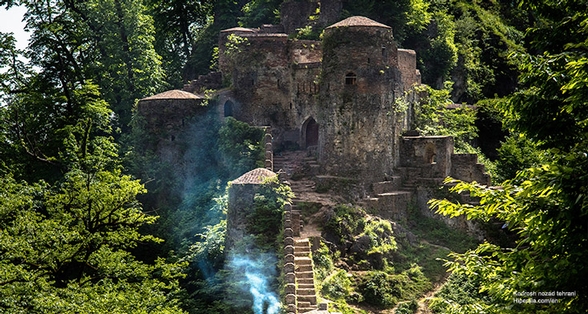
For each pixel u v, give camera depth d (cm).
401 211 6662
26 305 3734
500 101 3394
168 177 7150
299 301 4869
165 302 4838
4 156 6406
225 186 6800
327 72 6725
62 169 6084
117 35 8194
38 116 6769
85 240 4366
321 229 5831
